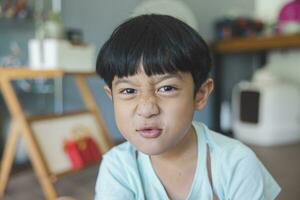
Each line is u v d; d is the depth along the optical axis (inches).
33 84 81.4
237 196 21.4
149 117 18.0
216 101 109.0
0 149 75.4
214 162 22.2
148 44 18.2
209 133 23.6
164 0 98.2
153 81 18.1
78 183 64.0
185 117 18.7
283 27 99.4
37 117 54.2
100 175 23.8
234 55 116.3
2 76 51.5
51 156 53.2
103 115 92.6
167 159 22.4
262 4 120.2
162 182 22.7
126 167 22.9
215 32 111.2
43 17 76.3
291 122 98.3
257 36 99.0
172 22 19.5
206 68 19.9
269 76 103.0
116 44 18.7
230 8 115.6
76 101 87.1
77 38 63.1
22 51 78.8
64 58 57.8
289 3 99.7
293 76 114.0
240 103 102.1
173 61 18.0
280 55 117.4
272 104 95.2
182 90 18.5
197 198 22.4
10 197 57.9
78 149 57.2
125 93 18.6
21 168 73.0
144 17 20.1
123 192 22.7
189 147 22.5
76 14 85.8
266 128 95.4
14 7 73.5
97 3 89.0
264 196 22.1
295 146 94.0
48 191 51.4
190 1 105.7
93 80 89.9
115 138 94.7
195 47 18.9
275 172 69.9
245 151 22.3
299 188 59.9
